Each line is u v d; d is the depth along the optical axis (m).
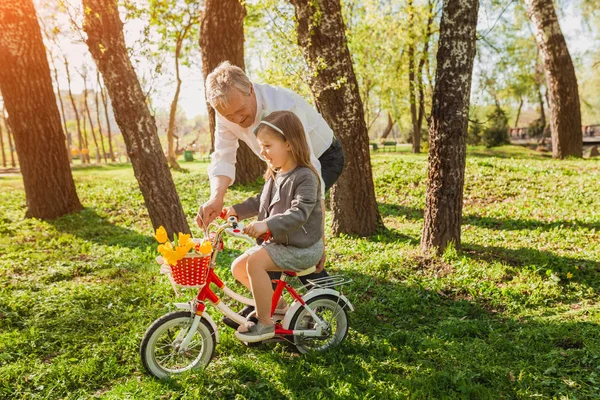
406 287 5.45
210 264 3.49
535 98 36.28
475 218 9.30
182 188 13.05
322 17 7.17
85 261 6.92
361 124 7.79
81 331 4.39
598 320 4.37
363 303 4.97
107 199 12.13
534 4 16.62
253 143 3.82
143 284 5.64
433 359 3.77
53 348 4.09
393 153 28.84
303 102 3.77
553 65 16.45
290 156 3.38
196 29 20.59
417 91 27.11
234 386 3.34
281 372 3.52
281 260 3.36
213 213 3.62
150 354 3.44
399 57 25.80
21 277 6.17
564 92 16.39
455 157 6.32
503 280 5.66
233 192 12.26
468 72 6.18
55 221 10.21
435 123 6.36
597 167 13.02
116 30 6.81
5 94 10.22
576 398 3.16
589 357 3.71
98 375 3.62
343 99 7.54
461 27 6.01
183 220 7.57
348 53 7.50
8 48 10.05
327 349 3.88
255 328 3.49
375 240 7.82
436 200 6.45
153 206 7.39
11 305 4.93
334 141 4.12
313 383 3.40
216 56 12.23
